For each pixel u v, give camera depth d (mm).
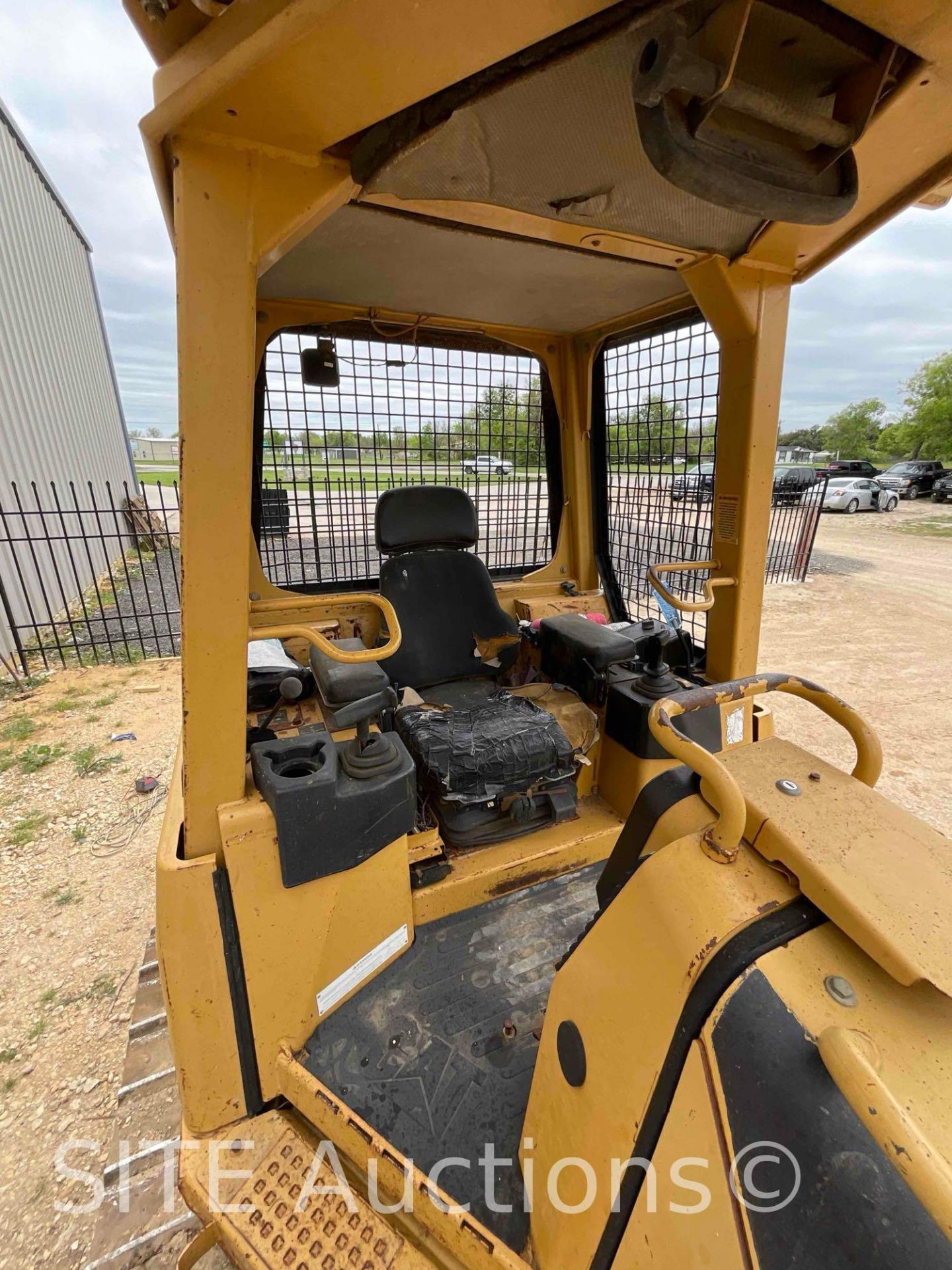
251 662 1786
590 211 1194
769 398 1726
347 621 2148
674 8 632
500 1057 1262
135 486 13484
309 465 2139
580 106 841
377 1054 1258
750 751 933
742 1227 611
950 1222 460
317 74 729
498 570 2662
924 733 4336
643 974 746
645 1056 723
